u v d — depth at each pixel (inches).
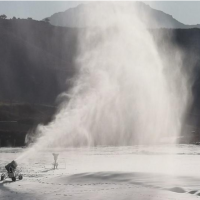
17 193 1807.3
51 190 1855.3
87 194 1736.0
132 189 1817.2
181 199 1605.6
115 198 1648.6
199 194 1696.6
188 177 2148.1
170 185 1895.9
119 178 2129.7
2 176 2249.0
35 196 1731.1
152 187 1856.5
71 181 2096.5
